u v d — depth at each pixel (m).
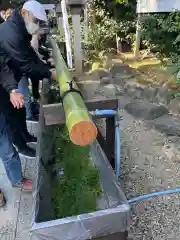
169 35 4.17
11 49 1.91
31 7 1.82
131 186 2.23
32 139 2.65
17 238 1.75
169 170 2.41
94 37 5.62
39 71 2.20
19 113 2.29
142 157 2.61
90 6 5.60
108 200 1.28
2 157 2.01
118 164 1.90
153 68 4.44
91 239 1.08
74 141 1.19
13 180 2.13
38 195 1.14
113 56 5.52
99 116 1.80
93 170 1.71
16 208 2.00
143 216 1.92
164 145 2.75
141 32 4.88
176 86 3.55
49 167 1.67
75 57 4.03
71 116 1.23
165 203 2.03
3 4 3.67
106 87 4.02
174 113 3.31
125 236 1.12
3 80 1.73
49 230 1.00
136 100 3.76
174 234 1.78
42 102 1.92
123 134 3.02
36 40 2.86
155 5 4.12
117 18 5.67
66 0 3.70
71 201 1.52
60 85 1.81
